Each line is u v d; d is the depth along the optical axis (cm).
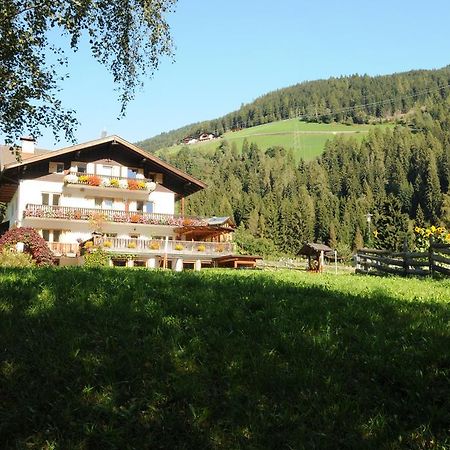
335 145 16762
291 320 680
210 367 530
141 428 432
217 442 415
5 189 4719
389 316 724
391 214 5788
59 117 1622
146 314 682
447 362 542
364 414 449
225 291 863
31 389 486
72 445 408
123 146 4631
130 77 1622
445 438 414
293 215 10562
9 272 1063
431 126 17400
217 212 11512
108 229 4612
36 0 1397
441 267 1750
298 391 483
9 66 1498
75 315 671
